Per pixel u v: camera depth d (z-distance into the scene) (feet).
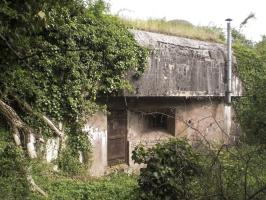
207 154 18.67
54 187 27.07
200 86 43.04
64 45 31.17
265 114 24.29
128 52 34.65
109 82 33.91
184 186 19.27
